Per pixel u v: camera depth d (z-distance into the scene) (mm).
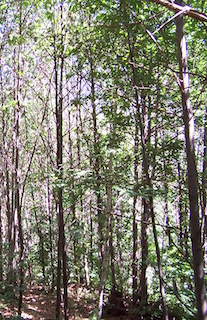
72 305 6969
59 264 5082
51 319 5945
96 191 3914
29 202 11406
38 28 5090
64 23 4973
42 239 8195
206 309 1722
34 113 8086
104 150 4367
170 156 4250
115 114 4164
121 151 5105
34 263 8656
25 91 5871
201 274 1756
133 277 6289
